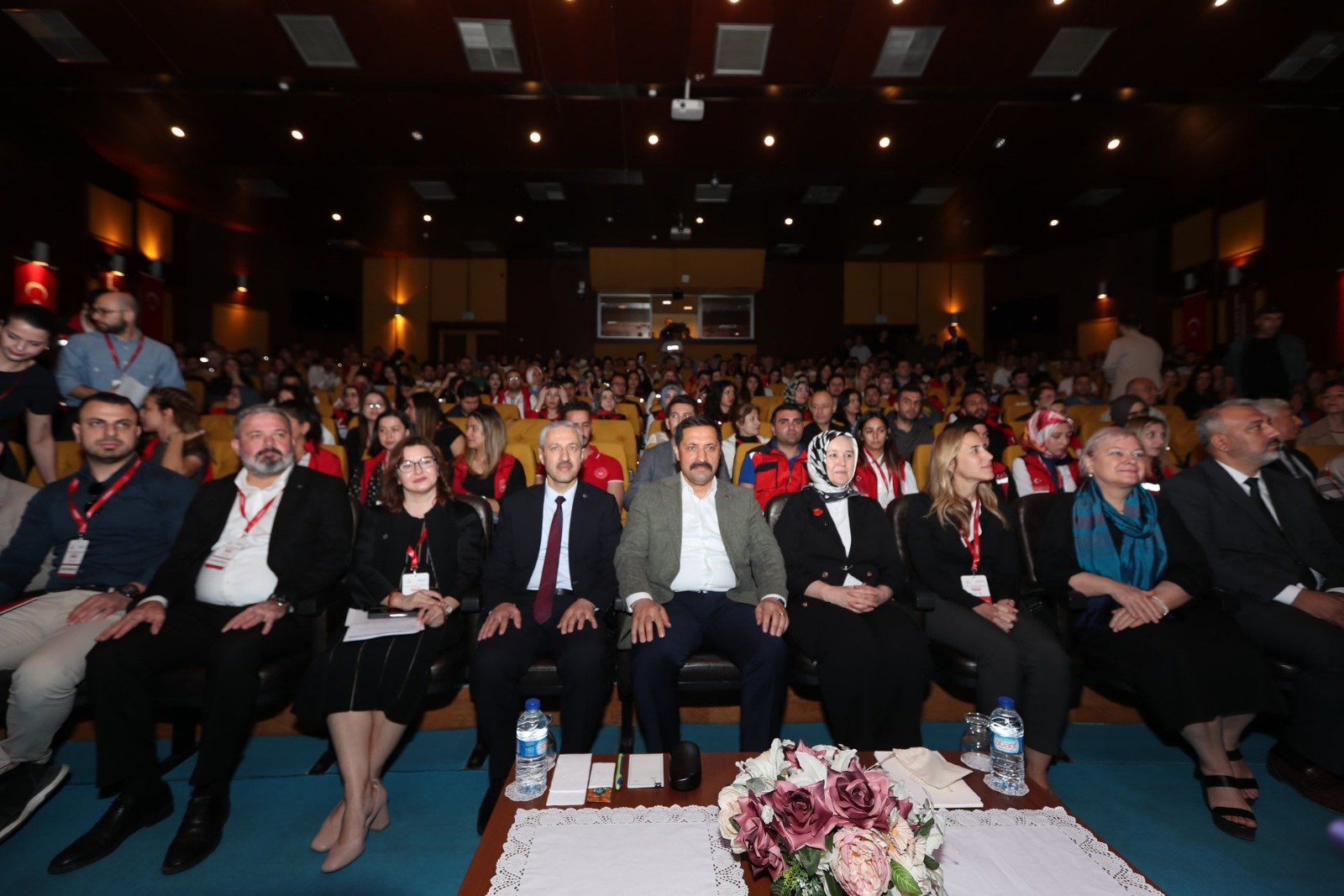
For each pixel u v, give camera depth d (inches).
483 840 51.8
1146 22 263.3
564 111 331.0
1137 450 92.7
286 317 561.9
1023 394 312.8
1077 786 89.4
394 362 408.8
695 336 633.6
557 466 96.5
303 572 90.4
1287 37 269.6
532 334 627.2
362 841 74.0
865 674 82.8
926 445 152.6
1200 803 85.2
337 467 137.6
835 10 261.7
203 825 75.1
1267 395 186.4
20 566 93.1
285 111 331.3
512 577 96.7
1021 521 101.3
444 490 98.6
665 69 298.4
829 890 37.2
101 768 75.3
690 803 55.9
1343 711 81.7
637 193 437.7
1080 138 350.3
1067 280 561.6
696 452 97.1
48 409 118.1
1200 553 92.8
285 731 103.0
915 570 100.9
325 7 262.1
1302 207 350.0
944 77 301.4
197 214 477.4
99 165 384.8
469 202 454.9
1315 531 94.5
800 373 435.2
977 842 50.1
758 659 83.9
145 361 140.4
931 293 629.0
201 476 123.1
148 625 81.2
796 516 101.7
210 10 264.1
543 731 61.4
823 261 626.8
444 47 284.0
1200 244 447.2
